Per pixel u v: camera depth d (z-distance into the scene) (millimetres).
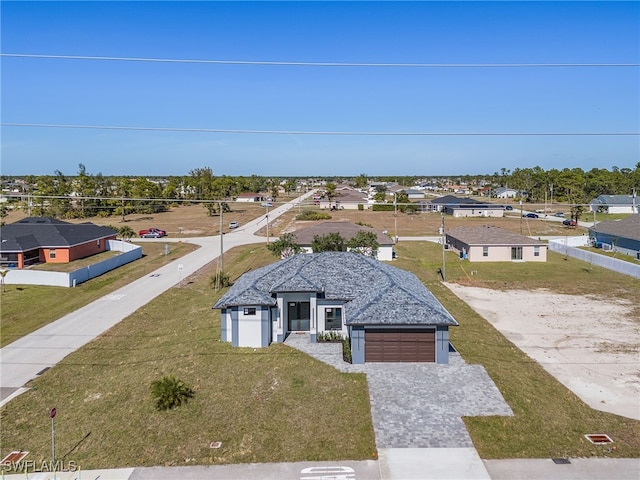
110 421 18984
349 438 17172
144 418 18984
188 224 94125
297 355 24625
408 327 23703
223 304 25953
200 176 158375
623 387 21828
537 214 108250
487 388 20875
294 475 15172
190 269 51062
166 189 130250
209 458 16203
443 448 16484
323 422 18234
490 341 27797
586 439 17203
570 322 32062
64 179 117875
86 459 16453
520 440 17000
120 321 32656
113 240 64375
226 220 100062
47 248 54031
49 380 23406
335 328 27328
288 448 16656
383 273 29094
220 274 43500
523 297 39094
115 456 16547
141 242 72250
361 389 20766
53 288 41656
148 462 16109
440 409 19078
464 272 49250
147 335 29891
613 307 35719
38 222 61062
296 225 90312
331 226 58844
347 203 126938
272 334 26781
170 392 19734
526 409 19188
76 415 19734
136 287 42875
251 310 26016
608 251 60750
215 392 20781
